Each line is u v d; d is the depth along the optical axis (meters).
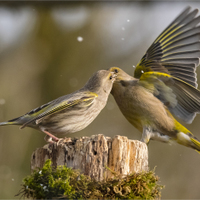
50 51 22.38
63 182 7.55
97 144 7.96
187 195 18.88
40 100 21.50
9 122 9.81
